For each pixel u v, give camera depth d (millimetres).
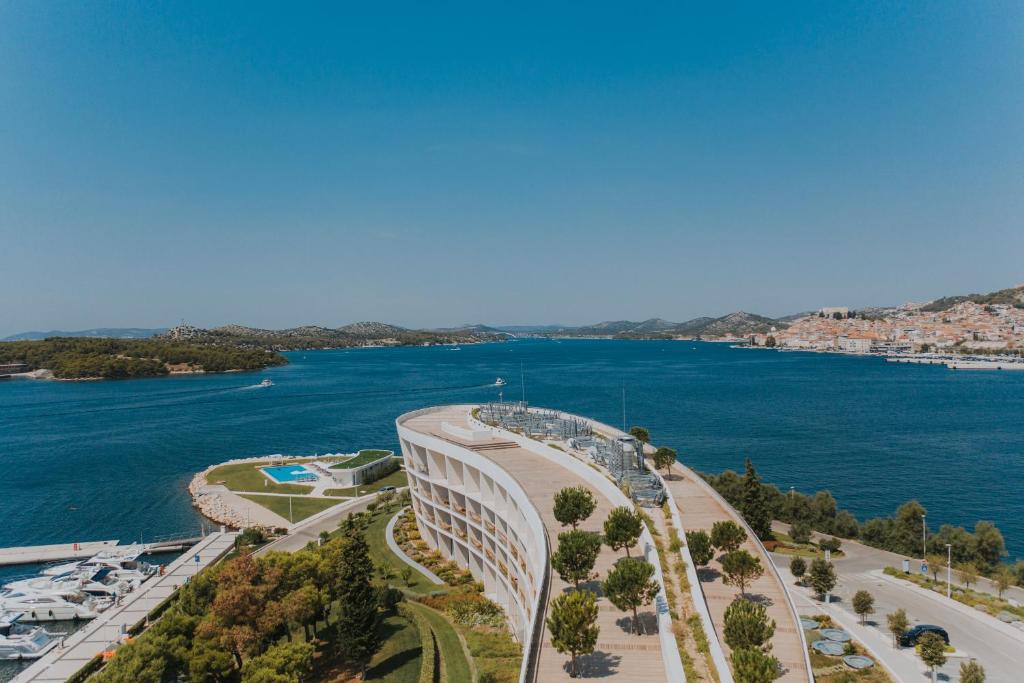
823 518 90875
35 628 68875
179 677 51469
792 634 36719
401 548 83438
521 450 78812
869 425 179500
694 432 172500
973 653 51438
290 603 52812
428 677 47781
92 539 98750
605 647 36156
